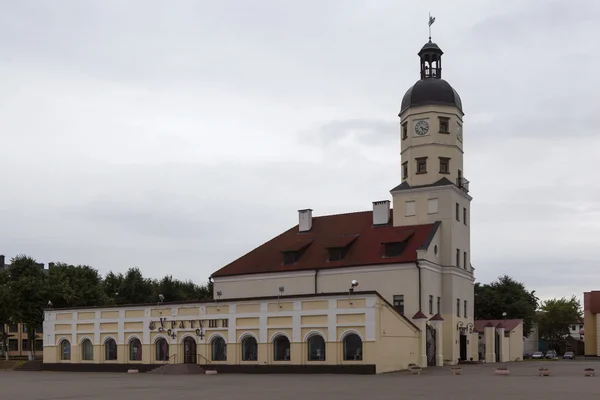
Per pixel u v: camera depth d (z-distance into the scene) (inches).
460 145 3107.8
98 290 4018.2
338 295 2282.2
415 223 2989.7
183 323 2610.7
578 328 7288.4
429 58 3154.5
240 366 2438.5
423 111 3038.9
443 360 2847.0
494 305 4598.9
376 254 2888.8
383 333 2257.6
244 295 3164.4
